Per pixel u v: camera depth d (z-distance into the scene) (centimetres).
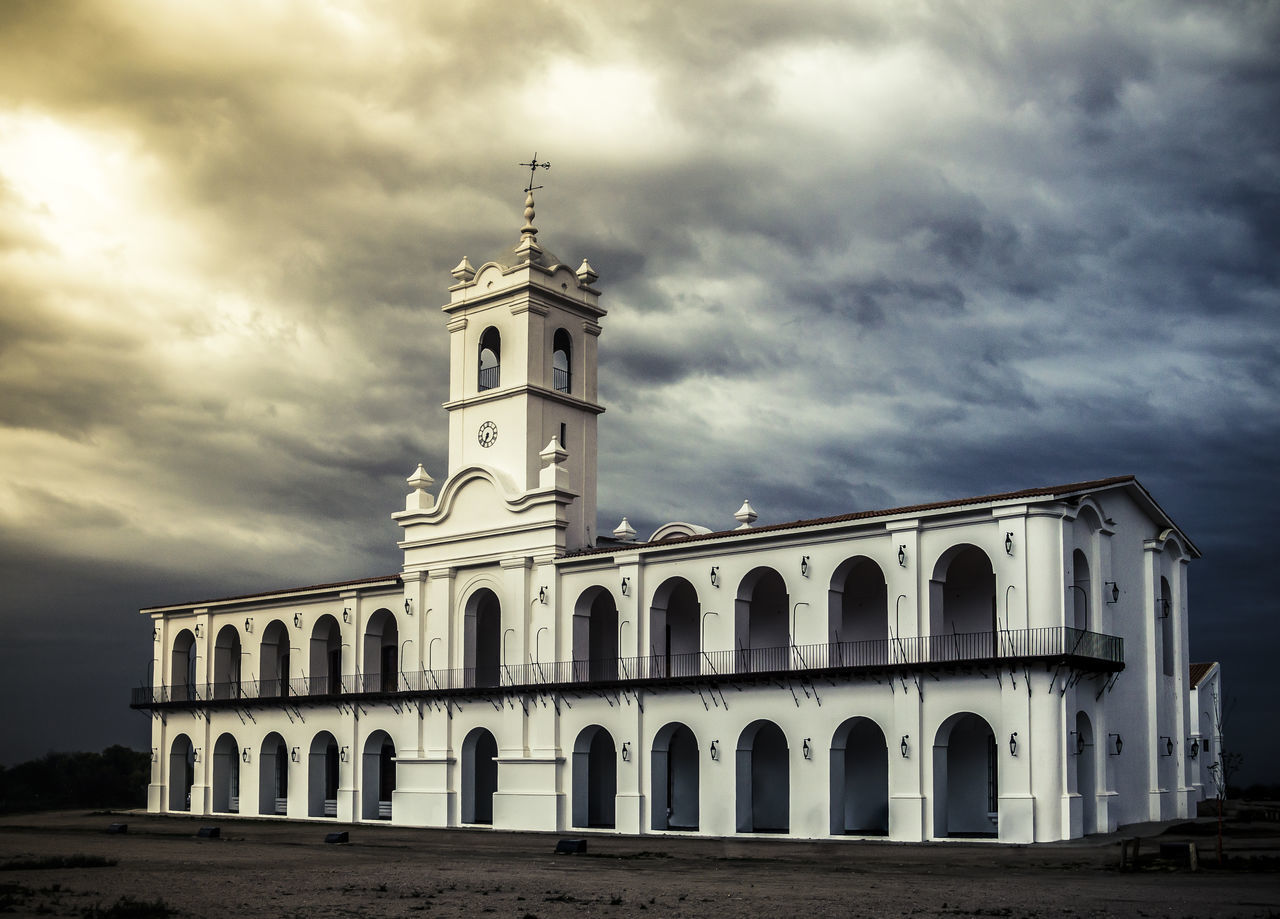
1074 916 2500
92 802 10012
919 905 2703
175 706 7300
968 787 4772
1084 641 4319
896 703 4519
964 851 3984
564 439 6084
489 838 5109
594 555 5472
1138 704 4784
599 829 5469
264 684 6950
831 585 4791
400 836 5291
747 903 2772
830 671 4616
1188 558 5219
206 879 3372
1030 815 4159
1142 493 4816
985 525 4422
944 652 4516
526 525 5784
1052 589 4269
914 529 4547
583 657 5575
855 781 5097
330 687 6994
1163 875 3284
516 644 5762
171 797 7394
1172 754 4997
